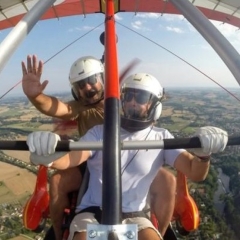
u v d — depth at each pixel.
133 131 1.43
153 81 1.38
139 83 1.36
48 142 0.97
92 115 1.78
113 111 0.91
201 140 1.00
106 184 0.79
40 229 1.70
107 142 0.85
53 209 1.60
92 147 1.00
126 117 1.39
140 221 1.30
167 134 1.48
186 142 1.01
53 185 1.61
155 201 1.57
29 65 1.40
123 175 1.40
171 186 1.57
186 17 1.55
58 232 1.61
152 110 1.38
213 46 1.42
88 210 1.38
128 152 1.42
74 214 1.50
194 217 1.62
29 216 1.63
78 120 1.81
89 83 1.72
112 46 1.16
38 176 1.70
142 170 1.40
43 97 1.65
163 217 1.56
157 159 1.44
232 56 1.33
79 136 1.80
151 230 1.27
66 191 1.62
